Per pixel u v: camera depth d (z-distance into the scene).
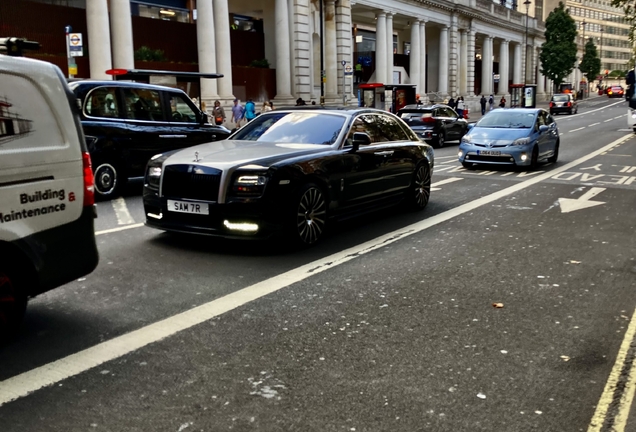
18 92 4.16
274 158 6.91
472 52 59.88
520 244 7.51
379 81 44.44
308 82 36.19
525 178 14.09
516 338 4.49
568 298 5.44
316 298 5.36
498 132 15.72
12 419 3.28
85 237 4.66
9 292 4.26
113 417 3.30
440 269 6.35
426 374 3.87
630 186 12.74
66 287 5.61
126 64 25.06
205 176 6.66
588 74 113.38
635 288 5.76
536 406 3.47
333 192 7.55
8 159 4.07
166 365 3.97
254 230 6.61
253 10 36.62
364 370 3.92
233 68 32.31
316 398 3.53
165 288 5.61
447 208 10.14
